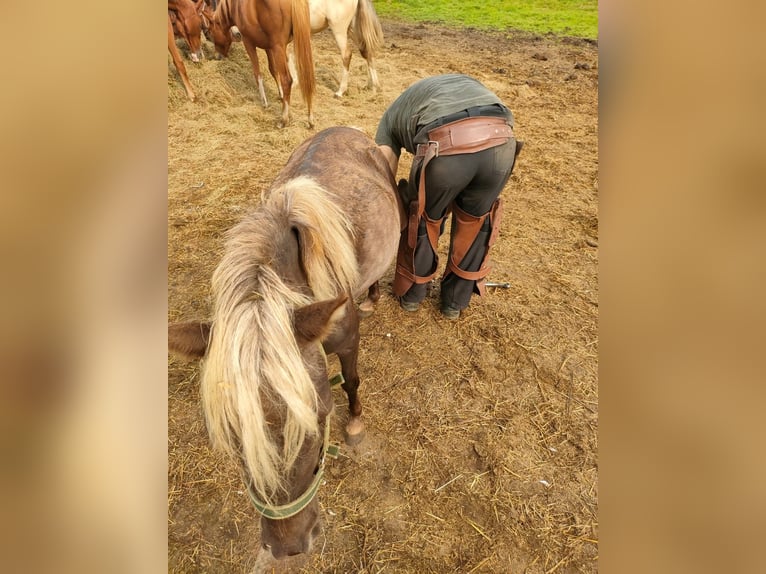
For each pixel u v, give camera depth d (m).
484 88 2.42
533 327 3.13
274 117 6.02
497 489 2.26
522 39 9.83
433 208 2.57
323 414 1.35
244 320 1.16
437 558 2.02
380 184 2.29
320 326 1.26
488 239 2.77
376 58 8.32
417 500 2.21
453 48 9.08
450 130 2.22
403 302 3.21
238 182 4.59
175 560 1.99
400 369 2.82
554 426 2.54
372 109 6.45
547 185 4.76
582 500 2.23
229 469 2.30
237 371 1.10
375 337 3.02
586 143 5.61
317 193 1.73
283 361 1.12
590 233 4.07
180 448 2.38
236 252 1.35
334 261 1.70
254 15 5.19
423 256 2.84
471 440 2.46
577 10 12.26
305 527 1.44
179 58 5.80
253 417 1.08
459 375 2.80
